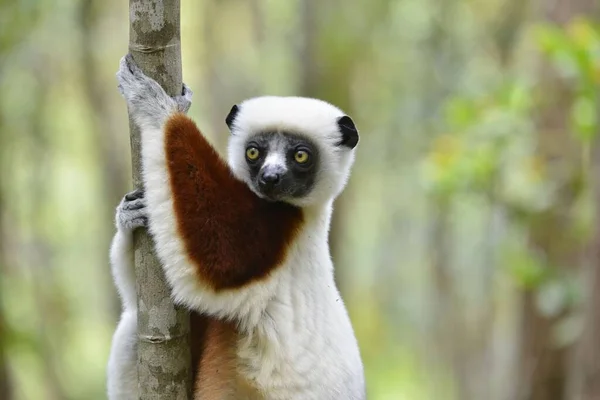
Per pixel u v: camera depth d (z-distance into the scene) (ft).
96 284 62.69
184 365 14.67
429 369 69.05
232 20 52.47
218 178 14.94
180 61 14.51
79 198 61.62
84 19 47.21
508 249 35.68
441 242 62.64
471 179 31.81
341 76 49.37
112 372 16.72
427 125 54.54
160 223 14.33
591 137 26.43
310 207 16.51
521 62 50.55
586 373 24.67
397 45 54.70
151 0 14.08
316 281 16.35
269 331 15.57
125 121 53.21
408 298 72.43
